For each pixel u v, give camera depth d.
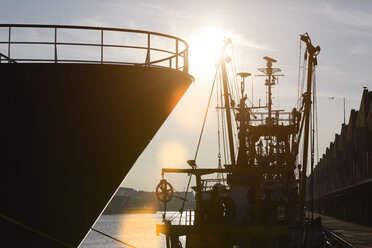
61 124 12.95
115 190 13.77
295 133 33.41
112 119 13.19
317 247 30.73
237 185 20.88
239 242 20.73
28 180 13.06
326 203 113.06
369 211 58.22
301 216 31.05
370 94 56.78
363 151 57.75
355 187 61.34
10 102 12.62
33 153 12.97
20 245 13.23
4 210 13.08
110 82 12.98
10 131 12.78
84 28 13.19
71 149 13.12
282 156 33.84
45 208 13.26
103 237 110.00
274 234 19.50
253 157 33.34
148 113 13.54
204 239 20.11
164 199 18.84
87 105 12.96
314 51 32.81
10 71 12.43
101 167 13.45
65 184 13.27
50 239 13.36
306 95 32.97
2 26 12.98
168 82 13.58
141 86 13.25
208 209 21.05
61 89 12.74
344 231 49.38
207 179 22.92
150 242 93.25
